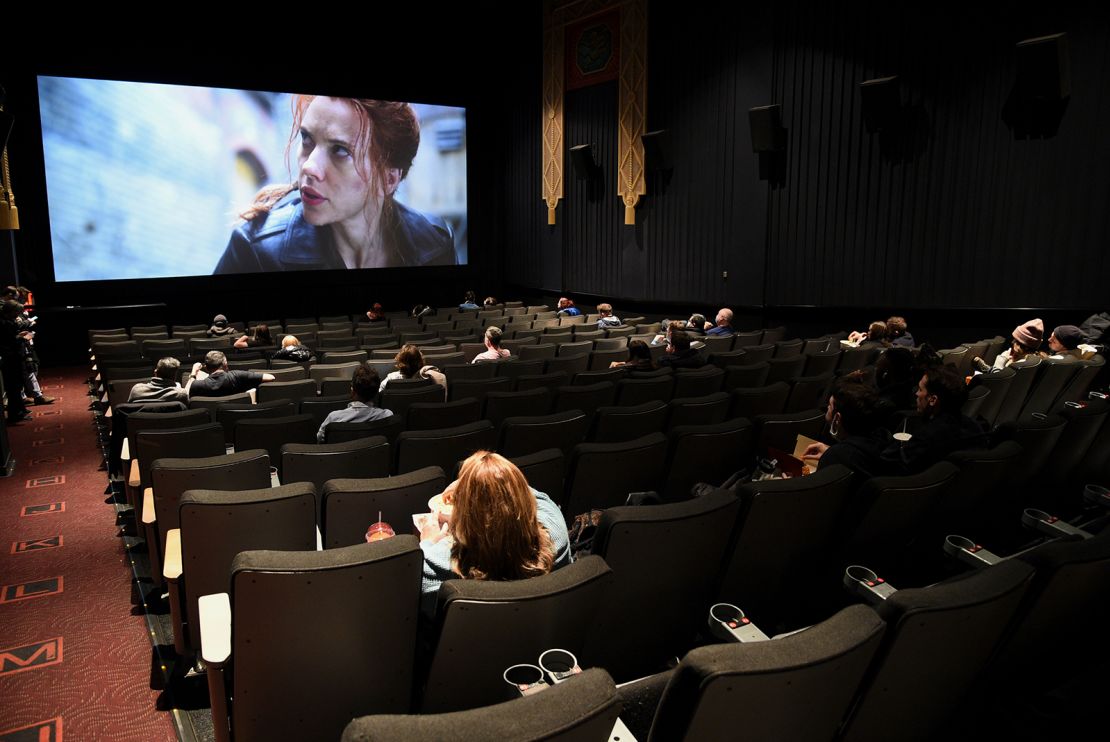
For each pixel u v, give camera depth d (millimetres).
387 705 2268
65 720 3018
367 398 4711
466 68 17203
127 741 2898
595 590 1983
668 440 3988
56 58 12938
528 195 16812
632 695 1888
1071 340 7125
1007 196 9750
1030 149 9500
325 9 15445
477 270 18094
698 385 6121
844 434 3420
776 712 1491
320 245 15641
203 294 15031
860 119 10867
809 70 11227
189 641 3168
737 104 12125
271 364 7746
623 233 14477
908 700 1813
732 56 12117
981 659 1884
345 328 12383
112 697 3170
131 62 13648
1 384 6359
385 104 16078
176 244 14203
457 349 8562
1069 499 4031
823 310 11562
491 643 1936
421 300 17750
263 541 2941
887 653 1661
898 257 10773
